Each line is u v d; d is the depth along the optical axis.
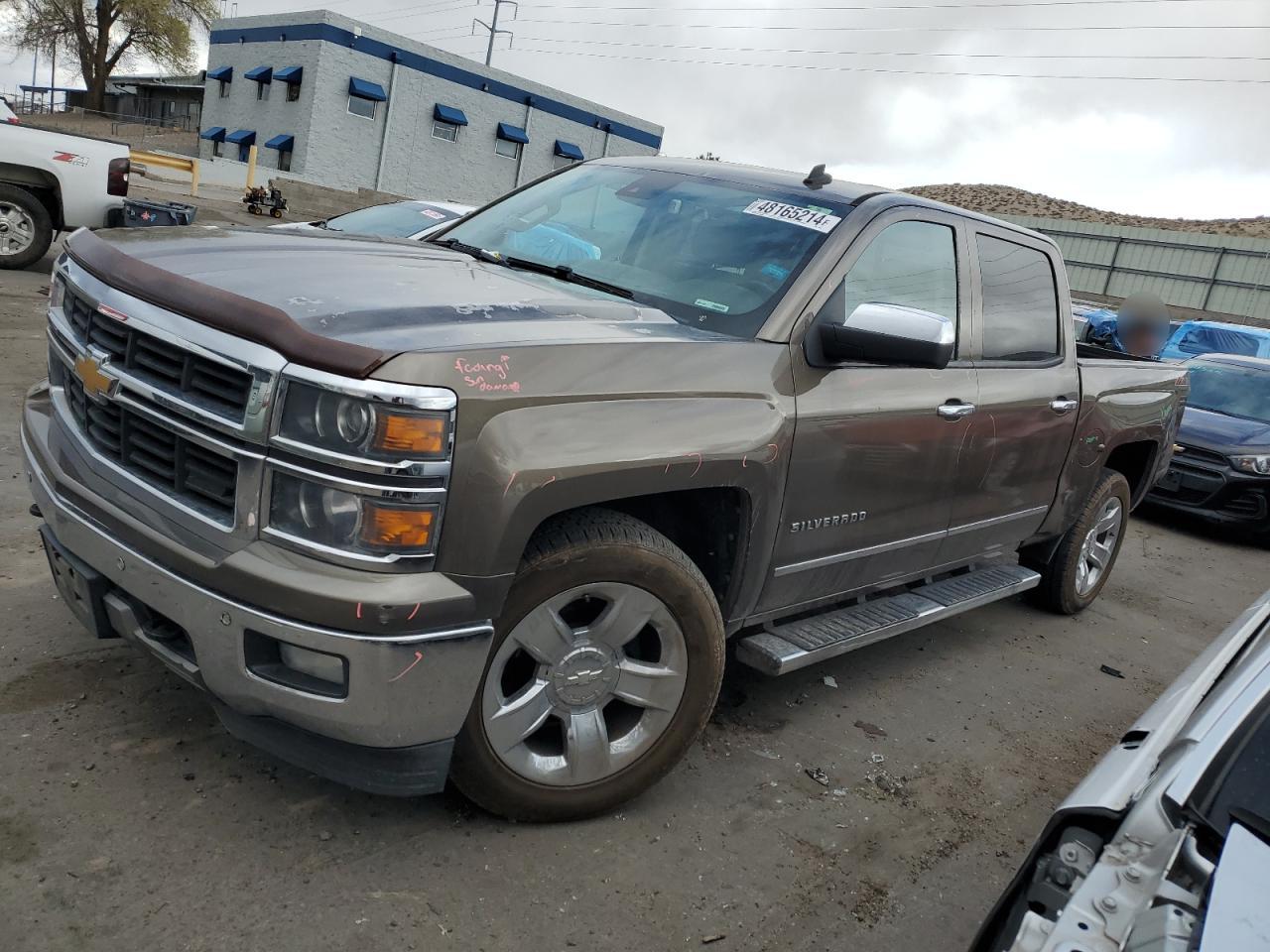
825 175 3.71
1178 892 1.45
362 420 2.11
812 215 3.41
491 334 2.41
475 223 3.93
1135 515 9.32
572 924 2.43
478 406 2.23
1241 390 9.88
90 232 2.96
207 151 41.38
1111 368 5.02
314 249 3.01
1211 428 8.84
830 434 3.11
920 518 3.72
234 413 2.21
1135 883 1.51
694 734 2.91
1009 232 4.28
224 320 2.24
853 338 2.98
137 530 2.35
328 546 2.16
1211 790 1.68
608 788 2.80
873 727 3.83
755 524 2.94
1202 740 1.79
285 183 28.52
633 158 4.14
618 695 2.76
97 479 2.52
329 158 36.03
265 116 37.72
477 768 2.55
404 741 2.31
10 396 5.99
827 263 3.21
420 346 2.21
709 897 2.63
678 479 2.62
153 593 2.34
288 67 36.09
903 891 2.82
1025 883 1.67
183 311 2.32
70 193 10.30
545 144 41.25
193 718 3.01
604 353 2.54
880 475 3.38
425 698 2.28
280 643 2.27
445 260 3.21
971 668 4.64
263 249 2.92
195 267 2.60
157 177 28.91
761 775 3.30
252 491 2.20
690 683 2.85
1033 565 5.44
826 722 3.79
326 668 2.24
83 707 2.97
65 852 2.37
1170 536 8.63
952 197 92.12
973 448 3.84
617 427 2.48
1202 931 1.32
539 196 3.99
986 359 4.01
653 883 2.64
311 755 2.39
